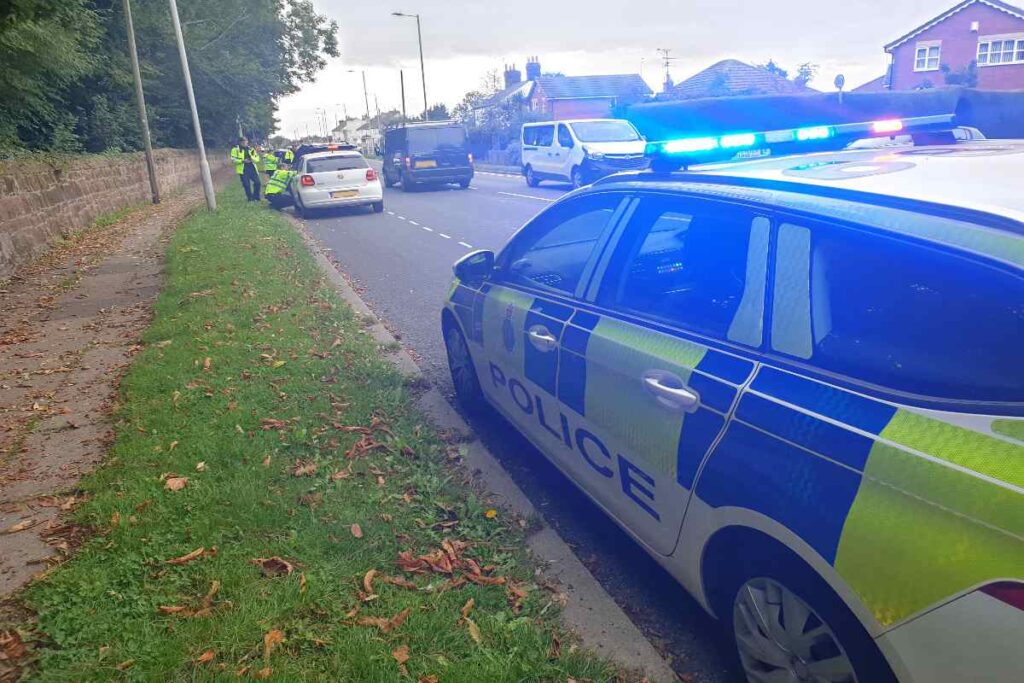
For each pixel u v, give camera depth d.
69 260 12.70
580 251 3.57
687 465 2.50
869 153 3.04
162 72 32.06
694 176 2.97
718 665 2.80
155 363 6.23
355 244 13.80
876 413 1.92
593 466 3.25
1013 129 13.31
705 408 2.41
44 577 3.22
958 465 1.70
